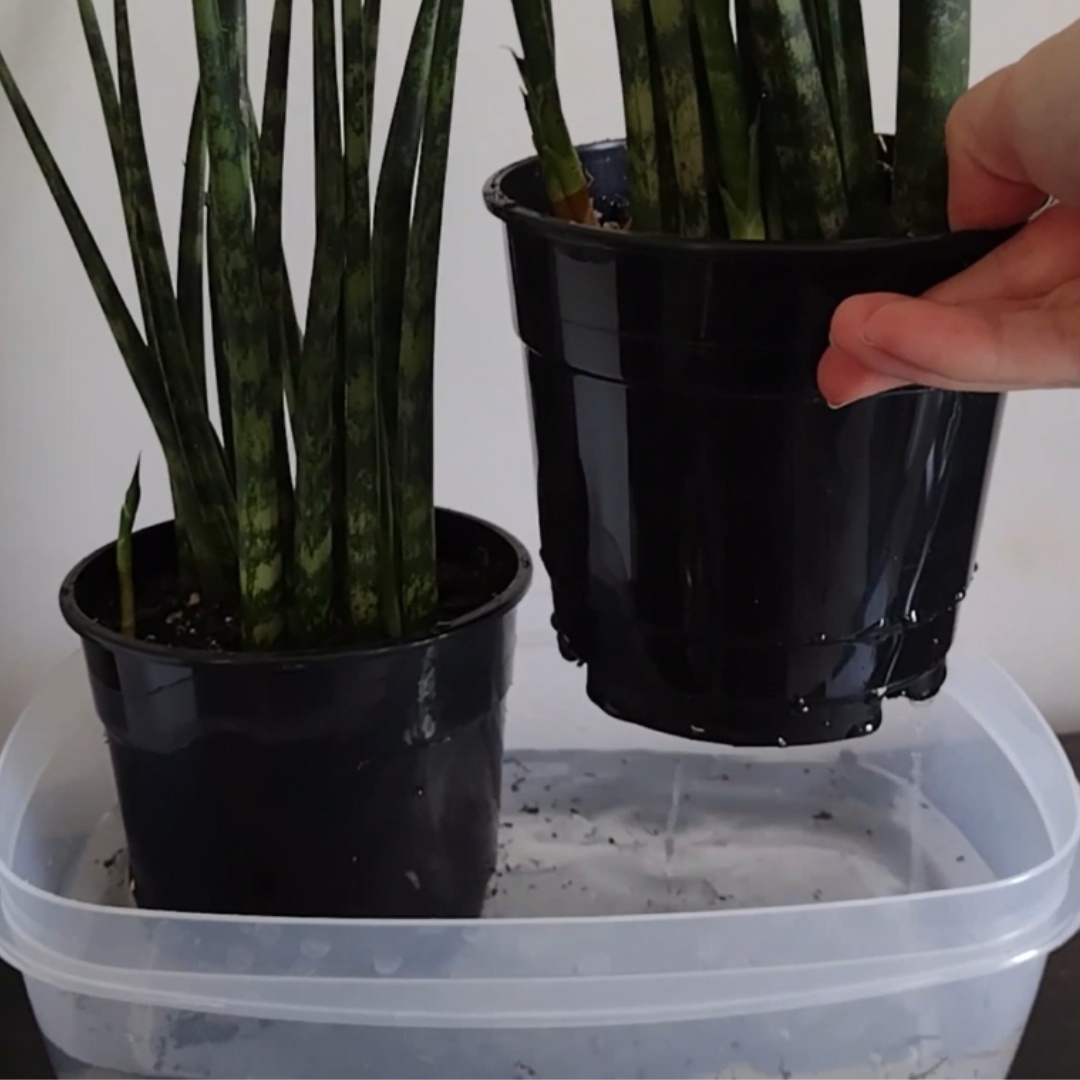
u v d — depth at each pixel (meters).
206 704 0.46
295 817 0.48
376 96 0.63
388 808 0.48
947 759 0.71
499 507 0.74
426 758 0.49
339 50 0.58
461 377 0.71
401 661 0.46
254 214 0.49
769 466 0.40
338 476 0.47
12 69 0.61
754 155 0.39
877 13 0.64
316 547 0.47
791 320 0.37
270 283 0.45
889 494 0.41
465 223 0.67
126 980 0.47
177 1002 0.47
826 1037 0.50
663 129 0.40
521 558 0.53
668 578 0.43
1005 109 0.34
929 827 0.69
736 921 0.47
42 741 0.60
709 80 0.38
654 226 0.41
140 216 0.48
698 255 0.37
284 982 0.47
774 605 0.42
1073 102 0.32
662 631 0.43
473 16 0.63
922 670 0.45
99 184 0.64
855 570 0.41
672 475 0.41
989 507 0.77
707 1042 0.50
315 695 0.45
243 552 0.47
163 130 0.63
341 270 0.43
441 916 0.52
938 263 0.37
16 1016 0.59
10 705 0.74
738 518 0.41
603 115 0.66
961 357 0.34
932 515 0.42
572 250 0.40
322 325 0.43
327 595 0.48
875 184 0.39
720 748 0.75
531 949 0.47
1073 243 0.36
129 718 0.48
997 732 0.65
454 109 0.64
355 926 0.47
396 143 0.44
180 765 0.47
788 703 0.43
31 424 0.68
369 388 0.44
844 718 0.44
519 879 0.64
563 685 0.75
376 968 0.47
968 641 0.76
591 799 0.71
